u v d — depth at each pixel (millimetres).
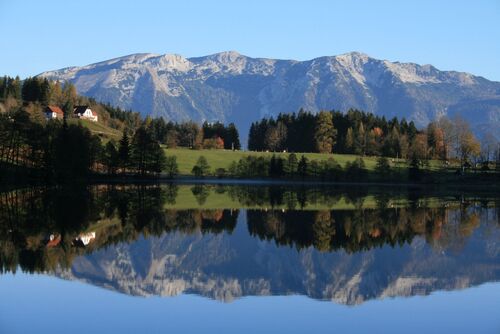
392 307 28484
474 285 33438
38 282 31875
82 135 121688
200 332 24172
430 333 24531
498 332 24641
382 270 37438
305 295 30734
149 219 61594
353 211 74562
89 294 29750
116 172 147750
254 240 49438
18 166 113312
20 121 111125
